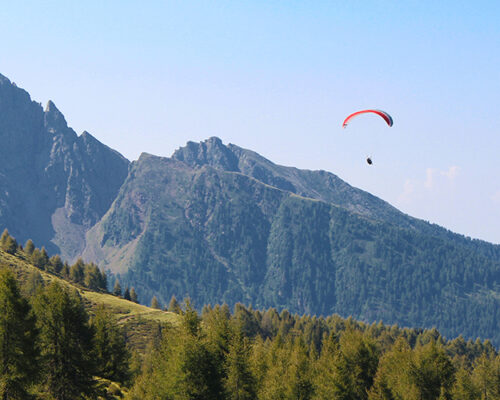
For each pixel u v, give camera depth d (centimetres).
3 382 5722
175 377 6625
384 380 9312
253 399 7800
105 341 9281
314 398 8494
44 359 6306
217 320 8612
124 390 9050
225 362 7700
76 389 6756
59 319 6731
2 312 5819
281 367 8969
